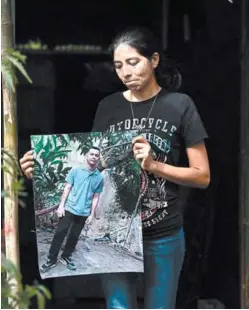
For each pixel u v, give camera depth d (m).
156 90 3.20
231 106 4.83
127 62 3.13
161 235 3.19
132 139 3.11
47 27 6.20
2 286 2.76
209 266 4.82
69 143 3.12
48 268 3.18
